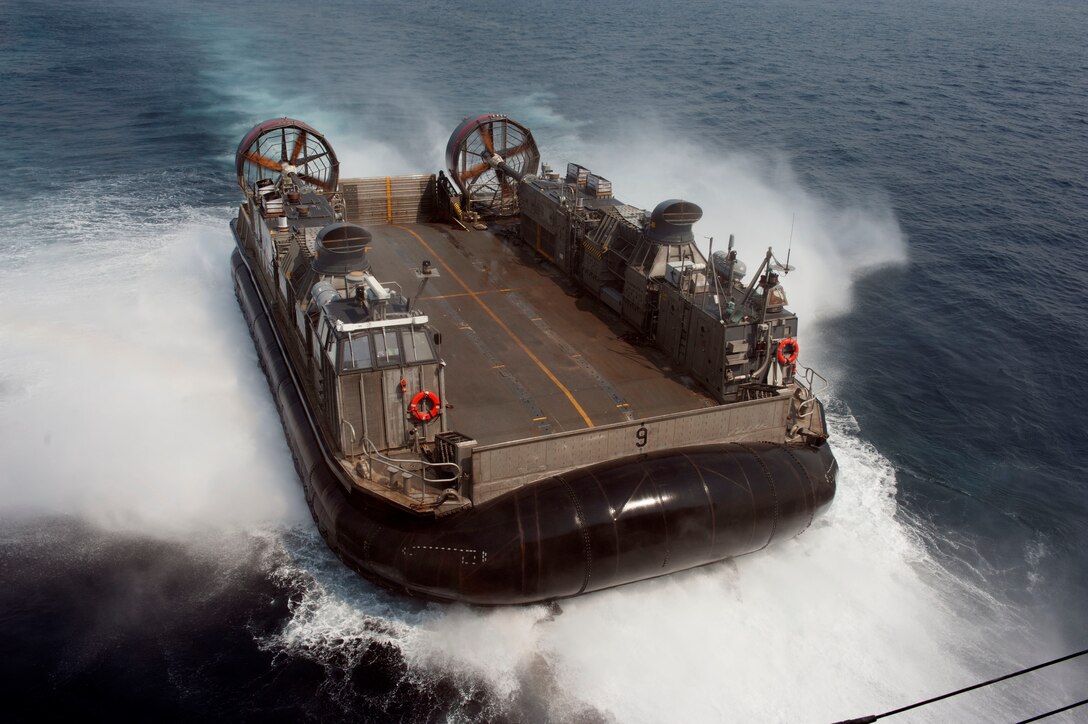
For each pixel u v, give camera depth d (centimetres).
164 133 4325
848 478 1728
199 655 1268
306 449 1491
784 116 4991
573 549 1227
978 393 2123
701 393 1585
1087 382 2198
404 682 1225
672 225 1722
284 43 7000
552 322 1870
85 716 1174
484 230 2477
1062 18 11294
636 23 9188
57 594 1370
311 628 1316
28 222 3047
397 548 1246
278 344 1828
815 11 11281
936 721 1177
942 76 6544
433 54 6725
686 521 1280
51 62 5972
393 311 1416
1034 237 3156
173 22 7975
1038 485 1769
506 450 1254
